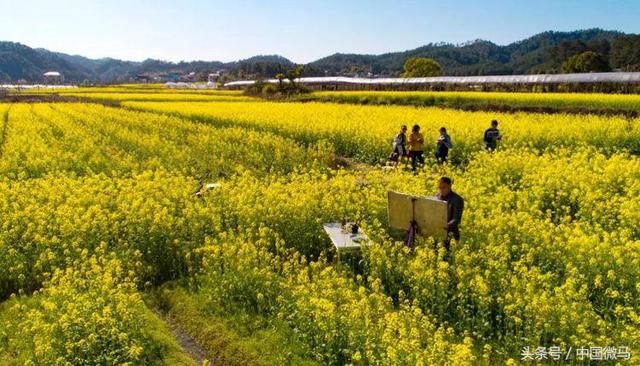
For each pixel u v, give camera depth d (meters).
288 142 23.34
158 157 21.17
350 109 38.28
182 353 8.04
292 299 8.88
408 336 7.46
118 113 37.94
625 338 7.19
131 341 7.87
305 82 99.12
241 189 14.38
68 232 11.23
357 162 22.36
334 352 7.61
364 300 8.09
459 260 9.57
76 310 8.05
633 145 21.03
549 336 7.72
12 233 11.38
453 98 45.81
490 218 11.54
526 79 62.25
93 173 17.69
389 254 10.62
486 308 8.21
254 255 9.98
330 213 12.31
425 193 13.76
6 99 65.88
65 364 7.25
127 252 10.55
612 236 10.29
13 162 19.17
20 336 8.28
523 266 8.94
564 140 21.69
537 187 13.80
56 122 31.83
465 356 6.70
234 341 8.23
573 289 8.34
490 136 20.27
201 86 142.62
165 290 10.05
